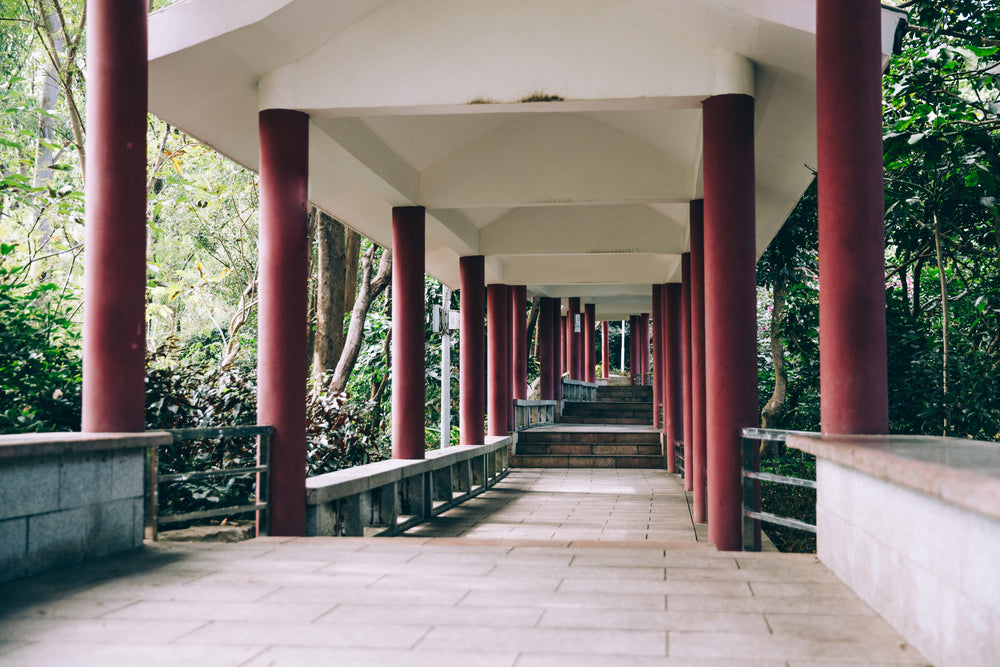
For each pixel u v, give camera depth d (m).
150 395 7.11
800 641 3.11
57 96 13.09
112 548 4.77
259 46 6.02
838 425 4.58
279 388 6.11
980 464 2.63
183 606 3.64
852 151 4.63
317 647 3.03
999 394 7.81
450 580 4.20
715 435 6.10
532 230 11.77
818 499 4.72
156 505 5.12
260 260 6.28
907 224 8.54
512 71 6.28
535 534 8.00
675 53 6.19
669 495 11.39
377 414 13.20
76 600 3.72
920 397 8.56
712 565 4.59
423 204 8.95
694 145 8.05
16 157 11.35
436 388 18.44
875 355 4.57
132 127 4.91
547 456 16.03
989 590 2.40
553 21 6.29
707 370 6.22
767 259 11.70
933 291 10.98
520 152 8.84
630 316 27.59
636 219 11.55
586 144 8.77
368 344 16.97
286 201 6.27
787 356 13.23
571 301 22.88
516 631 3.24
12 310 6.68
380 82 6.32
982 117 8.39
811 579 4.21
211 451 7.27
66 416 6.42
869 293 4.58
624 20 6.24
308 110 6.38
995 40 7.83
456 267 14.14
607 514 9.46
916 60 7.17
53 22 12.48
